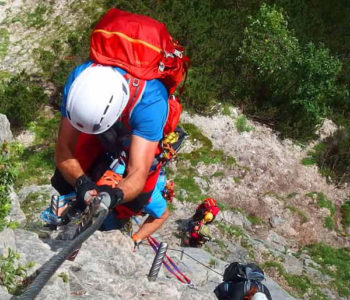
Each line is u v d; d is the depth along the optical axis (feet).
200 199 43.29
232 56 53.67
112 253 16.58
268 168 48.49
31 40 56.75
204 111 50.72
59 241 15.76
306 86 50.31
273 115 51.88
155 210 15.88
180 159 46.62
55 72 51.85
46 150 45.70
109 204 9.82
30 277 12.04
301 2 62.13
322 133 53.72
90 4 59.72
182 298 17.34
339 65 49.67
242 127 51.06
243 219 43.47
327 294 38.73
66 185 13.10
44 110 49.73
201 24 55.52
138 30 11.03
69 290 12.04
